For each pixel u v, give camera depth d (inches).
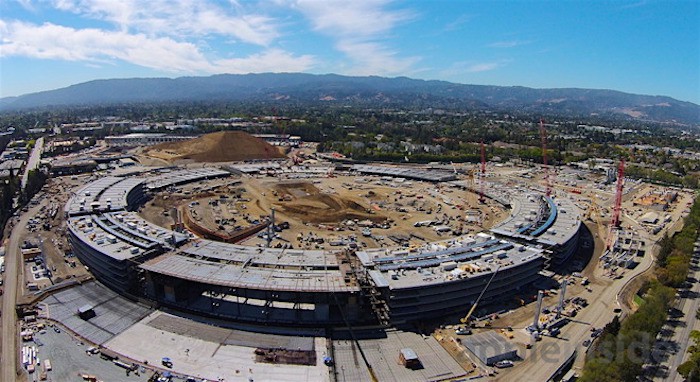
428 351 4776.1
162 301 5684.1
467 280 5511.8
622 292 6186.0
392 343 4921.3
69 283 6136.8
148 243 6476.4
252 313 5423.2
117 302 5703.7
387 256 6210.6
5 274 6441.9
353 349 4795.8
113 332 5012.3
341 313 5310.0
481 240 7111.2
